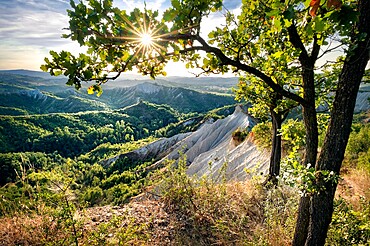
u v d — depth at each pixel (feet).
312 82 13.26
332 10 5.80
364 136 43.29
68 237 14.93
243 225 18.57
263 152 60.54
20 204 17.34
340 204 15.64
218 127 244.22
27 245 14.92
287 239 15.37
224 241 16.83
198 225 19.25
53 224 16.43
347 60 9.75
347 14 5.52
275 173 27.76
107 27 8.46
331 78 17.33
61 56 7.58
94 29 8.23
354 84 9.86
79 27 8.02
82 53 8.00
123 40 8.47
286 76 15.83
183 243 17.29
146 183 27.04
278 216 17.74
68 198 15.39
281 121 28.68
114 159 317.01
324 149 10.75
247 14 14.35
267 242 15.16
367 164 32.65
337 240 13.42
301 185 10.36
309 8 6.15
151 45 8.82
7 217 17.33
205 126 256.52
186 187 24.00
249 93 27.66
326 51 10.20
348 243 13.03
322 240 11.30
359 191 23.12
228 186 25.25
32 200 17.22
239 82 28.40
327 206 10.78
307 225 13.05
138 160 301.84
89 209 22.40
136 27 8.33
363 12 9.09
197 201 22.15
